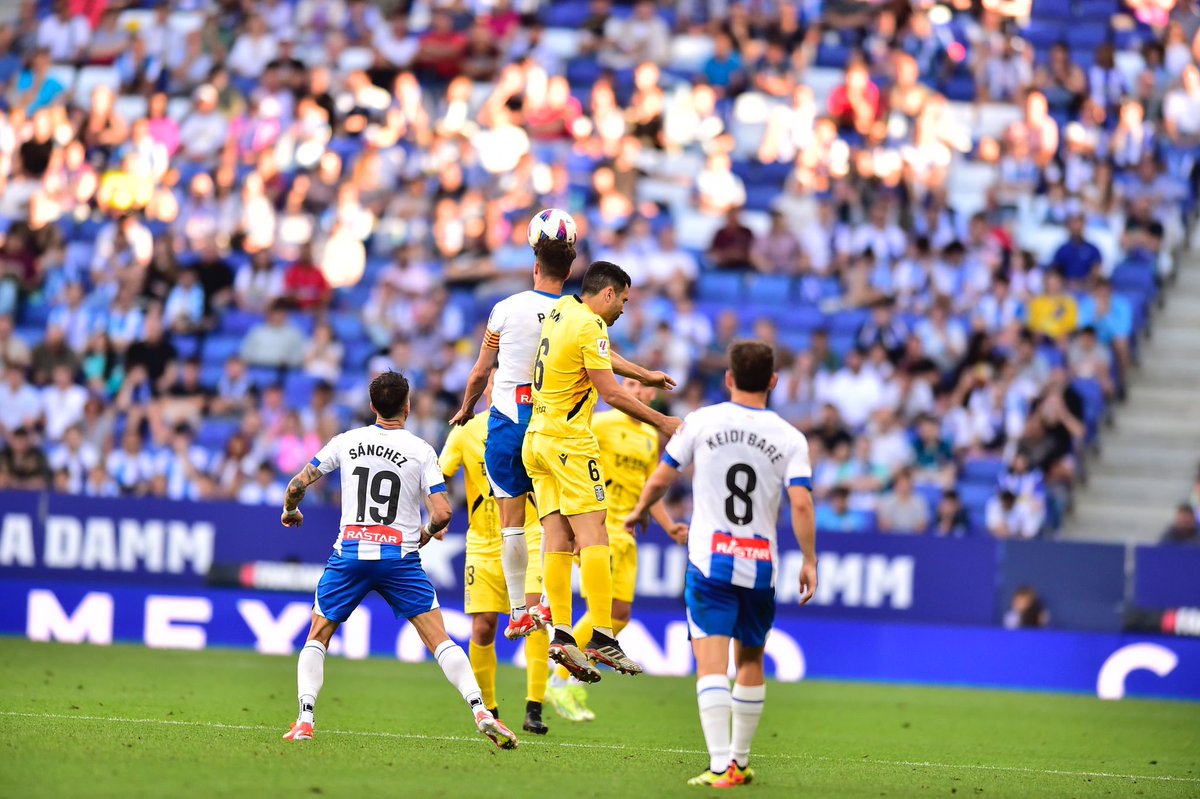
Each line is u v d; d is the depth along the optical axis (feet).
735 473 85.20
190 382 222.07
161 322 234.79
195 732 103.45
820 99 271.28
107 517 183.83
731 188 257.55
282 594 181.68
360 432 98.68
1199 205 252.21
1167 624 172.14
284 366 229.66
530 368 102.12
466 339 225.76
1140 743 129.59
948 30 275.59
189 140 268.62
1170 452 215.92
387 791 80.07
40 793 75.92
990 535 176.24
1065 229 244.63
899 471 191.52
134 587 183.11
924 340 220.02
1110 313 226.17
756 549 85.05
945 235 239.91
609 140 262.47
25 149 270.26
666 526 127.75
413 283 238.27
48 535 184.24
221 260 241.96
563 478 97.60
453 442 114.11
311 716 99.66
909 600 175.52
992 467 204.95
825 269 237.45
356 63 280.31
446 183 255.09
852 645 175.94
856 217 244.22
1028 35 277.23
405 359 220.64
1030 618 173.78
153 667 156.46
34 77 282.77
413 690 146.51
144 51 286.46
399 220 252.62
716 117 267.39
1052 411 204.23
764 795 84.28
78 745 93.25
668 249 237.25
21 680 137.28
